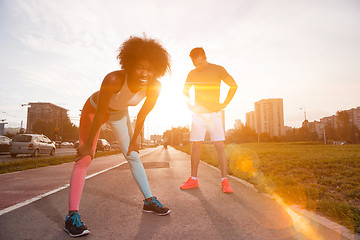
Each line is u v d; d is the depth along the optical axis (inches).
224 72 153.0
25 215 97.9
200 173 227.0
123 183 173.5
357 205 112.7
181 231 80.0
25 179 203.9
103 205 112.7
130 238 74.4
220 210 104.0
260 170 229.3
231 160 336.8
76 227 75.5
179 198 126.3
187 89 160.6
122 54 76.8
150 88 85.8
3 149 674.8
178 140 4306.1
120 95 82.4
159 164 336.5
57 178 209.3
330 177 181.3
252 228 82.8
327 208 102.0
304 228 82.7
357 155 368.8
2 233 78.0
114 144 1524.4
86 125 90.0
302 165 252.4
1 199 127.3
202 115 152.8
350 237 75.1
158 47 77.9
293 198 122.0
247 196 130.6
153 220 91.3
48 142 686.5
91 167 295.7
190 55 156.3
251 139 3292.3
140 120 91.7
